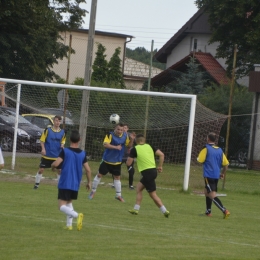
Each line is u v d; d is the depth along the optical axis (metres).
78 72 76.19
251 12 60.66
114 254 14.44
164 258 14.33
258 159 48.09
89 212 21.58
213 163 23.05
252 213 25.31
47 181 31.38
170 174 35.88
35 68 50.38
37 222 18.41
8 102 41.44
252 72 48.53
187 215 22.91
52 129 27.42
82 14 65.31
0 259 13.19
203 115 36.78
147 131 38.28
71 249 14.69
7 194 25.06
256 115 48.31
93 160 38.50
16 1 53.97
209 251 15.64
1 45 48.38
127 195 28.53
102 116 38.94
